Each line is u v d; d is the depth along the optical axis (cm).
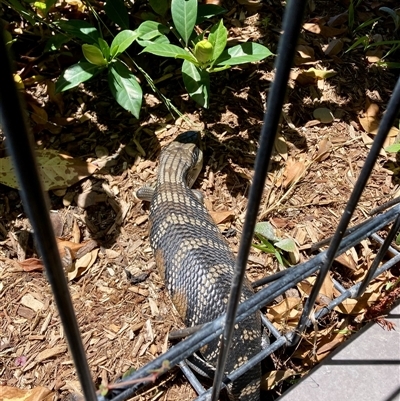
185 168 47
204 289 37
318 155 50
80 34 48
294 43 13
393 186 48
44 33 54
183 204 44
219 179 49
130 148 50
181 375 36
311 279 40
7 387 35
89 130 51
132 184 48
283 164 49
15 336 38
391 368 34
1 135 49
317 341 37
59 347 37
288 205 46
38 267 41
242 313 24
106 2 51
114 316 39
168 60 56
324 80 55
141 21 57
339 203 47
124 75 46
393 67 55
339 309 39
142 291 41
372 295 39
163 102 53
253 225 17
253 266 42
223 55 46
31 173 12
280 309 38
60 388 35
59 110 51
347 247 28
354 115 53
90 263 42
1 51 10
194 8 46
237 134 52
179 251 40
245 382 34
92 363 37
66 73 46
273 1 61
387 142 51
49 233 14
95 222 45
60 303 15
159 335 38
